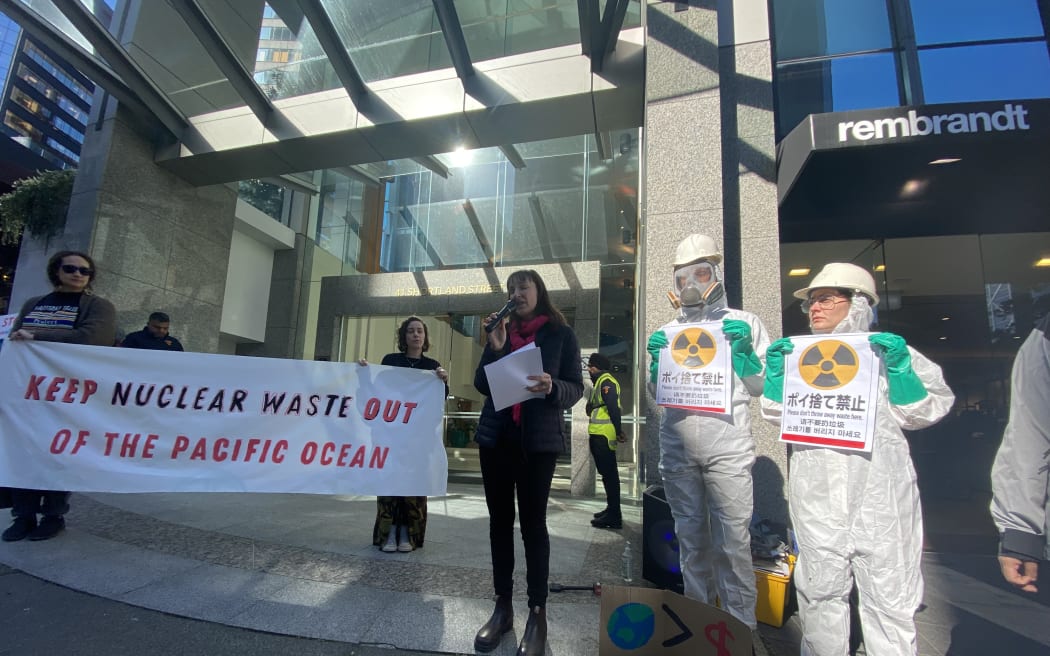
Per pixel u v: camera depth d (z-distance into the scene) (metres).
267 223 12.48
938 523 5.06
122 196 8.18
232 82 7.30
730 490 2.69
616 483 5.18
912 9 5.50
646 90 5.35
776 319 4.85
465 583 3.38
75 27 6.78
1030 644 2.83
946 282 5.80
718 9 5.54
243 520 4.82
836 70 5.67
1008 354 5.53
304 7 6.20
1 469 3.10
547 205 11.64
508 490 2.70
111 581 3.31
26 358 3.24
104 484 3.14
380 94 7.32
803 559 2.28
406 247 12.79
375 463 3.32
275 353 12.91
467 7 7.35
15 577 3.34
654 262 4.90
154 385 3.28
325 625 2.79
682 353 2.94
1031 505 2.04
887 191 5.16
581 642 2.66
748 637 1.77
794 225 5.88
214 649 2.53
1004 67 5.21
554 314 2.85
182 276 9.23
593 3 5.51
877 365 2.23
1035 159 4.49
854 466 2.20
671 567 3.42
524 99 6.71
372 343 11.49
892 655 2.03
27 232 9.11
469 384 10.56
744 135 5.25
